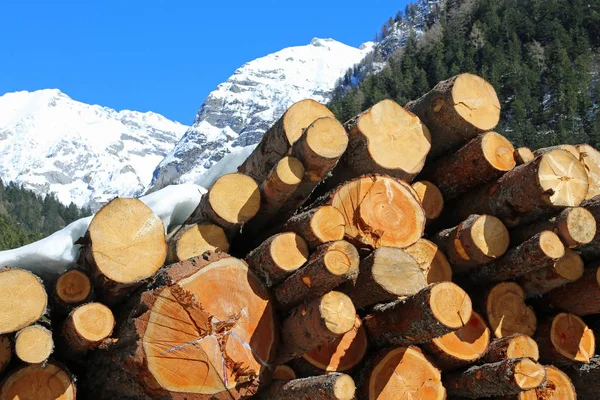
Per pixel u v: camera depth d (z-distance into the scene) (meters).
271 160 4.84
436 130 5.10
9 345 3.58
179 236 4.38
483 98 5.03
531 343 4.39
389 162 4.63
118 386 3.78
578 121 37.88
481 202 4.93
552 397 4.41
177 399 3.54
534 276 4.70
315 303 3.66
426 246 4.71
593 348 4.82
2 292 3.53
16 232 39.91
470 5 57.91
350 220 4.25
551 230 4.42
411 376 4.09
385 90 48.09
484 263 4.61
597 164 5.35
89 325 3.70
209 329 3.63
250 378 3.70
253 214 4.38
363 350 4.22
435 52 51.09
